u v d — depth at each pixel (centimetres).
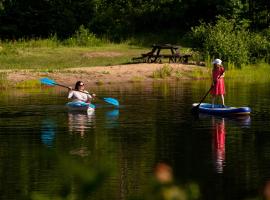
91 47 6356
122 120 2422
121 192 1297
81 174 426
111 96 3306
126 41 6900
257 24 7062
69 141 1947
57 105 2923
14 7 7462
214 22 7475
